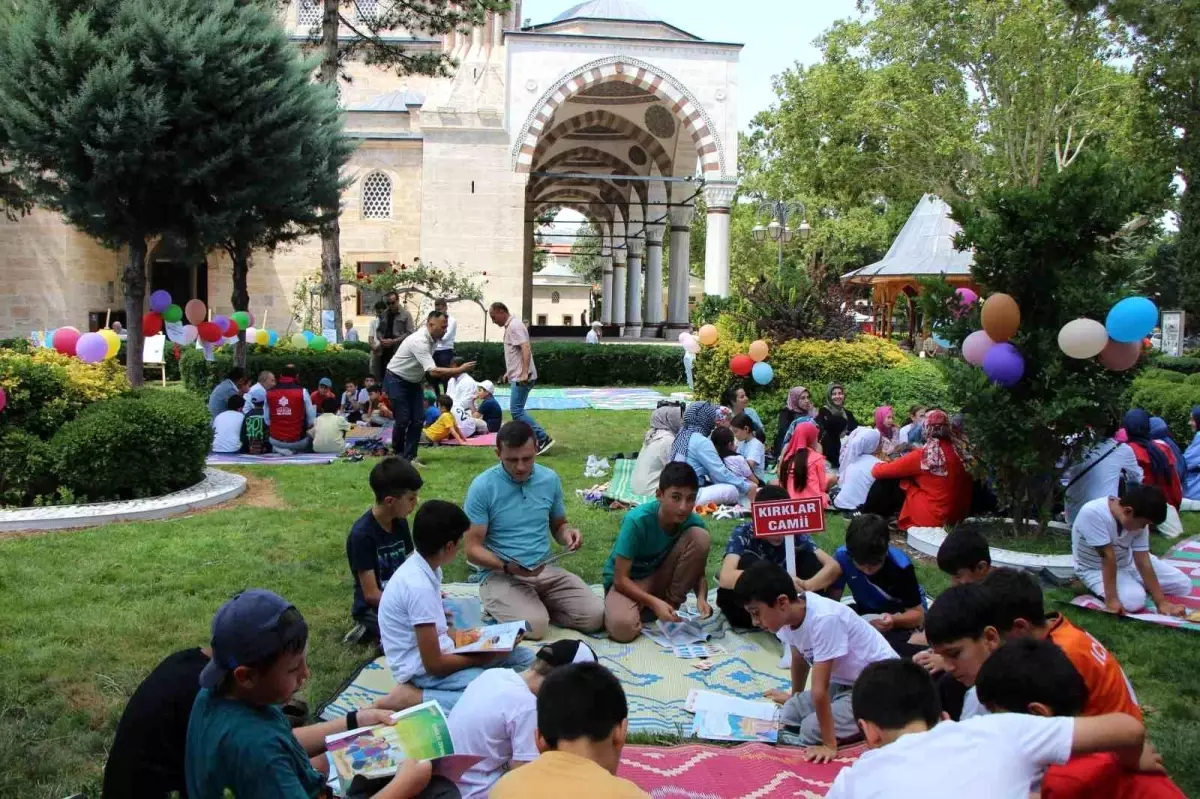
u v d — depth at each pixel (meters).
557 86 31.05
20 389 9.66
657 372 27.52
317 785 3.30
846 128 34.91
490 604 6.38
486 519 6.47
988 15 30.03
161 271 33.53
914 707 3.29
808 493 9.73
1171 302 44.34
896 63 32.88
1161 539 9.73
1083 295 8.25
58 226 29.67
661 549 6.78
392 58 22.33
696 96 31.67
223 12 12.83
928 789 2.91
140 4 11.91
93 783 4.38
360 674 5.73
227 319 14.93
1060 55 28.52
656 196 42.72
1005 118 30.03
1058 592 7.73
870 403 14.05
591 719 3.08
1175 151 23.02
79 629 6.27
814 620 4.83
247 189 13.11
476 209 31.12
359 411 17.27
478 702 4.08
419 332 12.55
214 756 3.08
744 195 49.84
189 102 12.16
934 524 9.36
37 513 9.05
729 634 6.72
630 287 48.94
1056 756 2.98
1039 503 8.97
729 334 16.05
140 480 10.00
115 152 11.91
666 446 10.59
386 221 33.62
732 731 5.12
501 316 13.74
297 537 8.84
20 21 11.73
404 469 6.02
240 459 13.43
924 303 9.38
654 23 32.38
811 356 14.53
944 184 32.97
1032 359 8.62
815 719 5.01
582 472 12.59
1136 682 5.97
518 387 13.74
